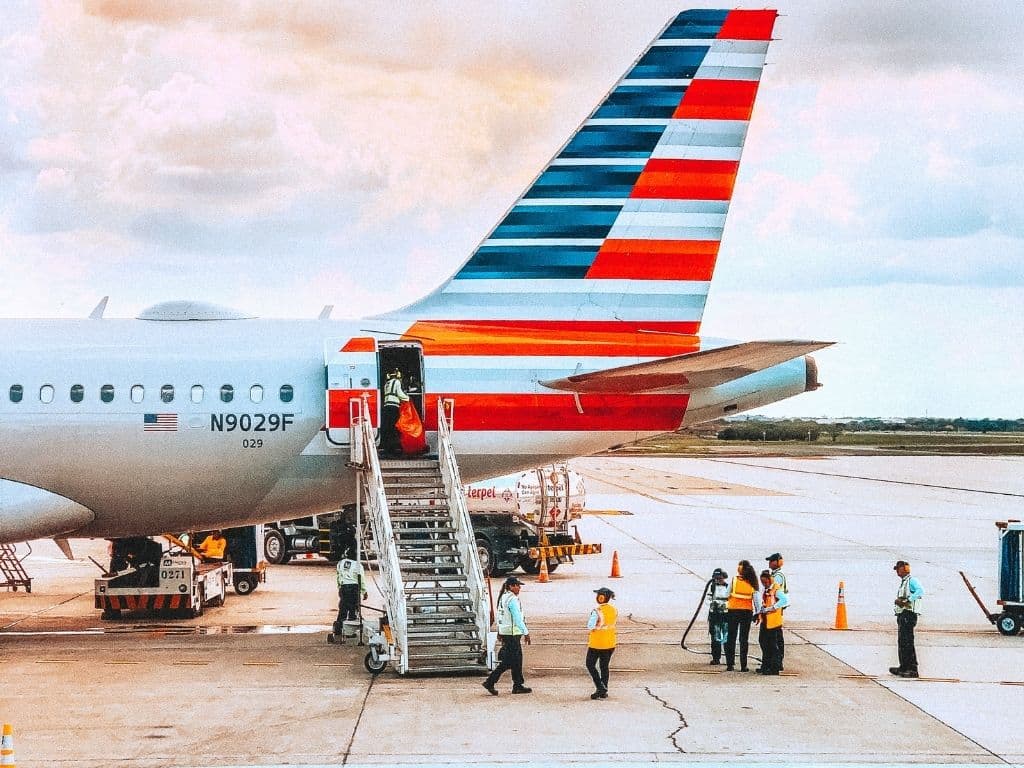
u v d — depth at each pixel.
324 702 21.53
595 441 27.89
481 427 27.36
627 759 18.11
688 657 25.84
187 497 27.78
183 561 31.39
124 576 30.89
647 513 64.38
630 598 34.59
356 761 18.02
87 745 18.83
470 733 19.47
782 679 23.66
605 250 28.67
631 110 28.62
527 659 25.42
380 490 24.98
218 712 20.84
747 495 79.38
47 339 27.77
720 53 28.67
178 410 27.03
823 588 36.84
